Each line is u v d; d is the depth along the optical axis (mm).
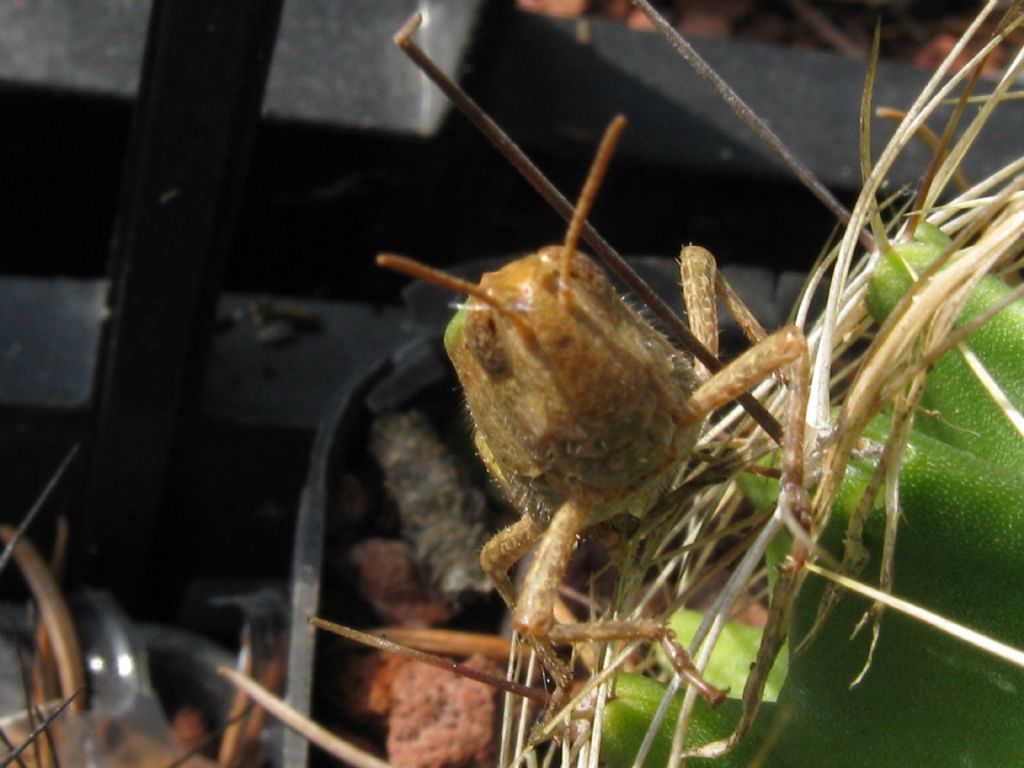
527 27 167
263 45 123
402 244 172
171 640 144
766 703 105
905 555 99
